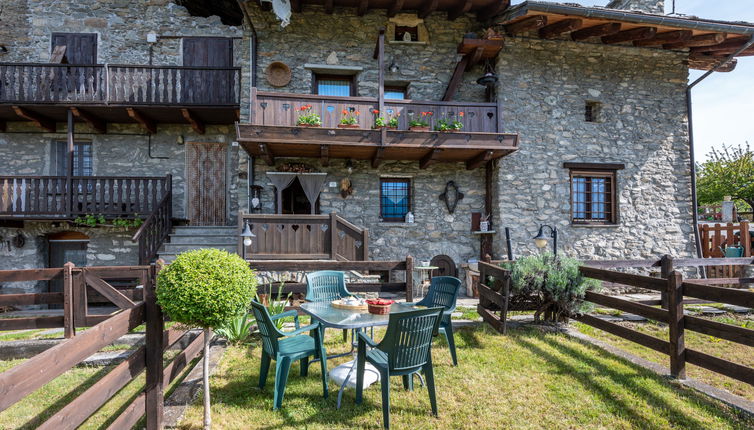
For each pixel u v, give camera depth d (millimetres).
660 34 8250
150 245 7477
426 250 8461
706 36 8094
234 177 9086
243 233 6117
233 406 3154
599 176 8766
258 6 8148
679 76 9016
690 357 3635
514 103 8336
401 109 7586
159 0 9039
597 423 2930
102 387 2100
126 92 8008
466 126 7762
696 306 6832
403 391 3424
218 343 4621
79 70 7828
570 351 4395
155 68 7945
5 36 8719
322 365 3336
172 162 8984
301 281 6641
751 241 8836
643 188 8789
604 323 4719
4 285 8203
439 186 8594
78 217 7770
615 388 3461
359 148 7449
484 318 5660
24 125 8633
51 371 1698
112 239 8531
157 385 2617
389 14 8352
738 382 3744
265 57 8203
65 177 7719
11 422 3166
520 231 8242
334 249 6691
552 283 5133
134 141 8898
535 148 8398
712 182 19688
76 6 8859
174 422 2848
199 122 8711
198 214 9141
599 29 7867
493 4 8031
